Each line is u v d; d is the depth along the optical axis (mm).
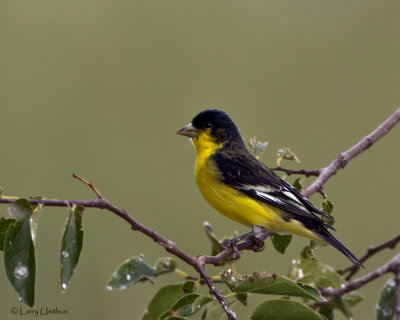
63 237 5348
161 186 12422
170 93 13328
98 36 13258
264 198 7984
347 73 13594
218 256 6414
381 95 13305
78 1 13391
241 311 10320
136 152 12594
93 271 10977
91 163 12320
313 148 13000
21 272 5172
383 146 12883
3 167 11969
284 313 5414
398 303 7266
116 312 10391
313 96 13422
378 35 13867
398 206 12320
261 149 8109
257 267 11367
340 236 12312
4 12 13055
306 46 13852
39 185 11953
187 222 12102
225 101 13344
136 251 11305
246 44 13766
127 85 13164
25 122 12375
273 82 13609
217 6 14078
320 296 5590
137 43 13383
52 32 13180
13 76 12688
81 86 12891
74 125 12672
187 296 5473
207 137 8828
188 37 13609
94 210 11375
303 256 8078
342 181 12625
